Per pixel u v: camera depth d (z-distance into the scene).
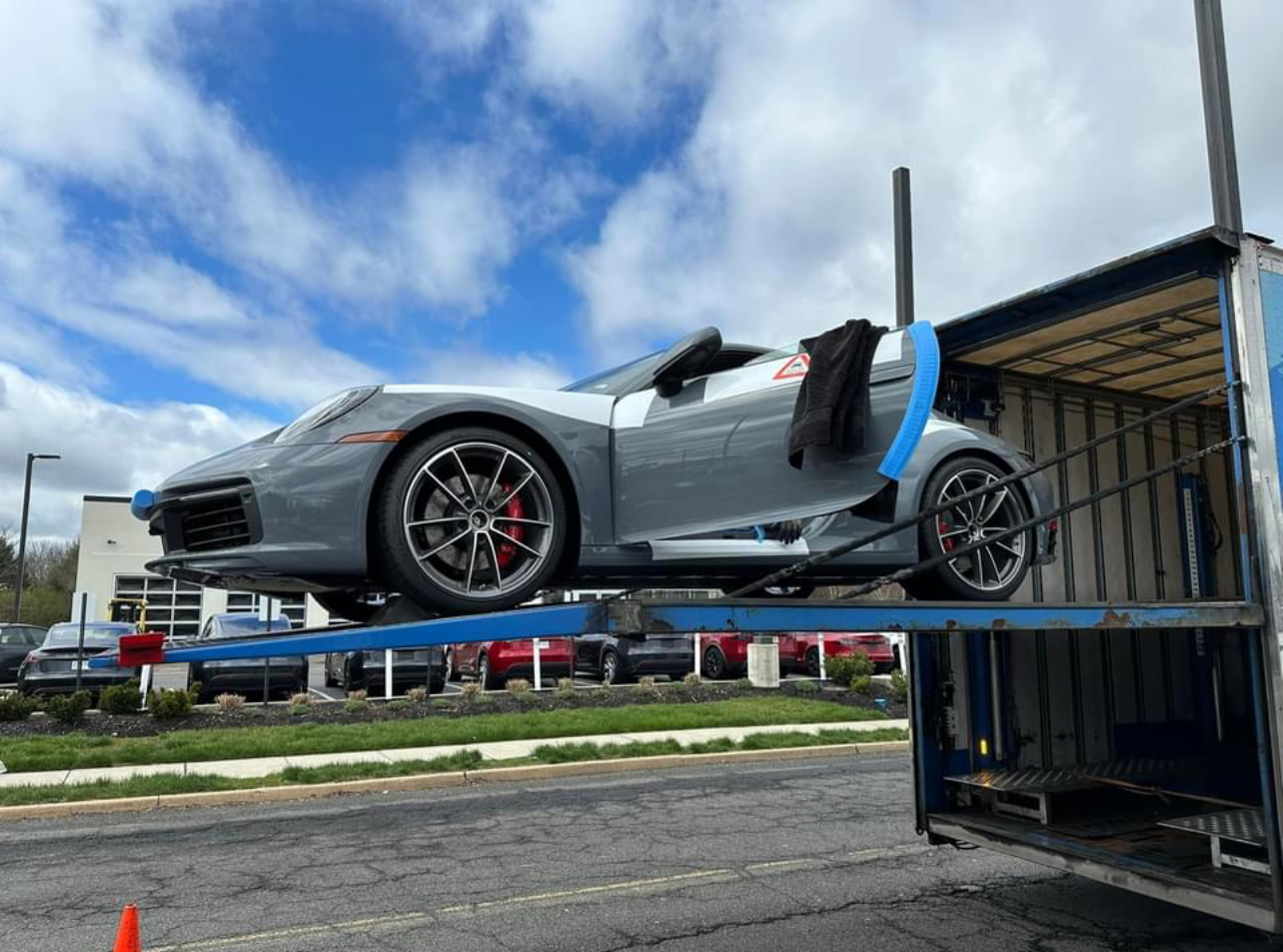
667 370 3.90
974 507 4.92
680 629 3.12
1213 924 4.51
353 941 4.38
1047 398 5.85
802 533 4.42
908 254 5.89
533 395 3.84
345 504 3.40
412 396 3.58
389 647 3.06
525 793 8.48
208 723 11.72
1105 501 5.94
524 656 16.31
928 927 4.50
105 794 8.14
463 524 3.52
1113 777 4.89
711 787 8.70
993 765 5.07
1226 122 4.95
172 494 3.64
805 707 13.41
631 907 4.87
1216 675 5.80
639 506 3.85
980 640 5.16
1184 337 5.01
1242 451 3.51
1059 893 5.10
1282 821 3.39
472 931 4.50
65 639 14.29
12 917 4.87
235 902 5.06
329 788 8.59
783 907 4.85
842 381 3.60
